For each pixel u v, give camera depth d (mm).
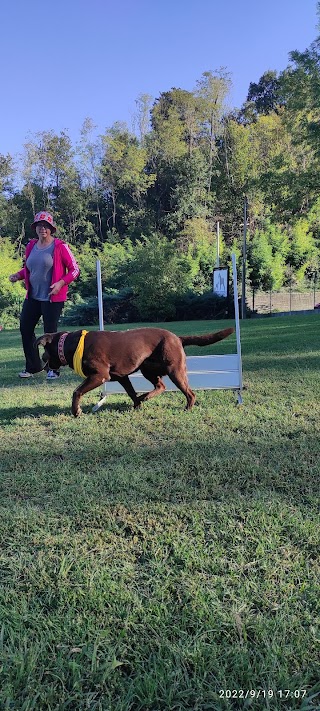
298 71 22781
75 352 4023
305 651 1490
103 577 1859
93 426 3973
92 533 2209
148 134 55125
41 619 1646
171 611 1670
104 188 54125
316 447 3250
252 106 58688
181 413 4277
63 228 50938
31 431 3918
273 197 27453
